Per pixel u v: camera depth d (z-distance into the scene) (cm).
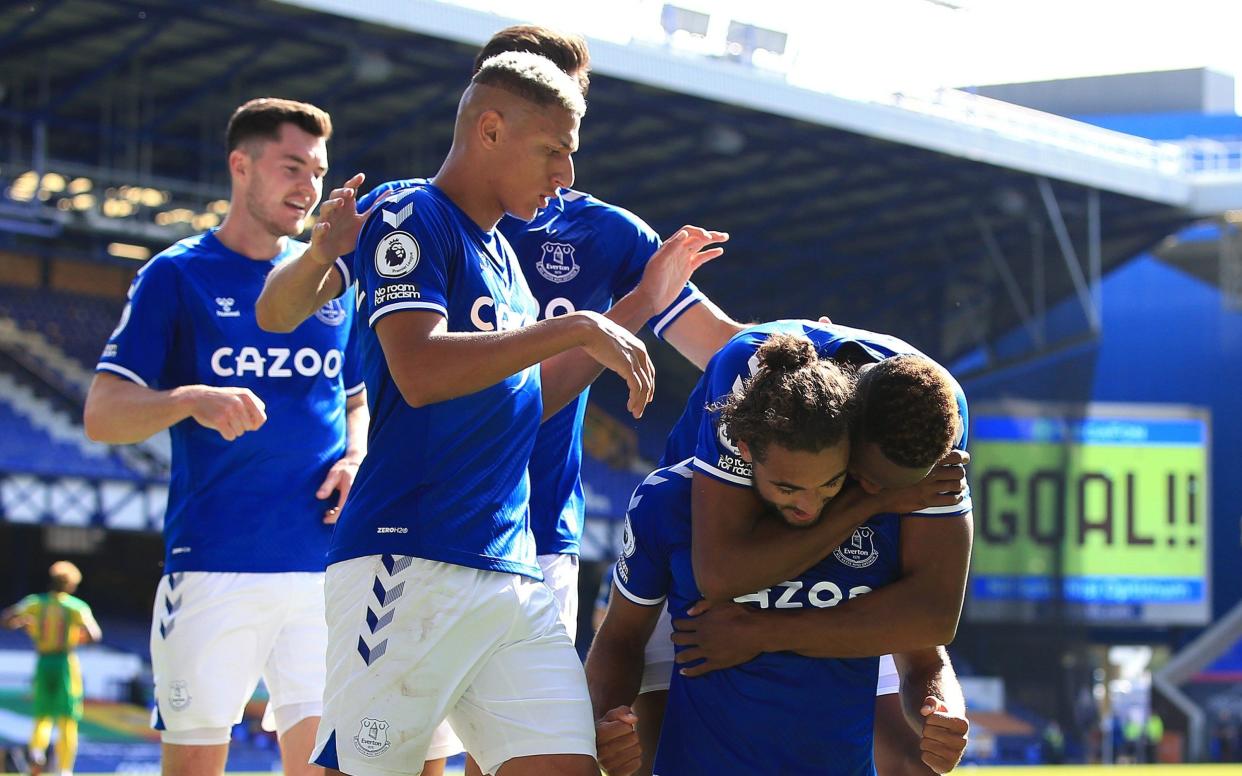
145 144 2186
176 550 342
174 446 349
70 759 1120
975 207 2603
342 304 357
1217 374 2933
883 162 2378
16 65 1959
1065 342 2752
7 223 1995
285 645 347
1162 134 3025
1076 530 2677
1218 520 2911
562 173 248
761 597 252
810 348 232
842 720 257
